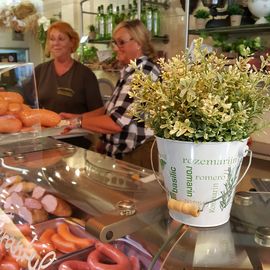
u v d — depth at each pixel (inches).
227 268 22.7
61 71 101.4
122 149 70.9
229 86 23.5
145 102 26.0
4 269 32.3
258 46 78.2
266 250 23.5
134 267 27.8
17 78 50.8
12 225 36.4
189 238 25.2
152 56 75.4
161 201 30.7
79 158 47.0
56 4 146.3
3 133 47.6
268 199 31.0
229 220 26.9
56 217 36.6
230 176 25.1
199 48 25.1
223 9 88.7
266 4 78.7
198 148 23.9
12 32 149.9
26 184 40.3
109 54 121.6
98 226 26.9
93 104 100.1
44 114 52.3
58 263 31.3
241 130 23.9
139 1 102.0
